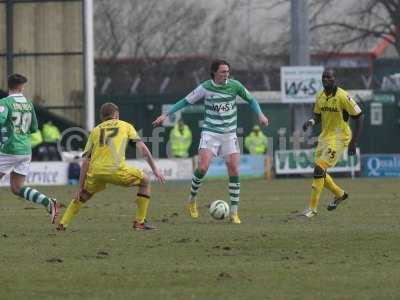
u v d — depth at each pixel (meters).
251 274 31.42
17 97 46.09
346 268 32.50
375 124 120.06
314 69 102.25
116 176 42.53
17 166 46.41
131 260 34.47
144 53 171.00
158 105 122.50
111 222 48.38
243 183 90.12
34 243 39.25
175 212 54.34
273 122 120.56
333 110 50.25
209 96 47.12
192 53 170.00
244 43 168.75
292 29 104.12
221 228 44.44
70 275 31.38
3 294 28.41
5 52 107.62
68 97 107.12
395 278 30.61
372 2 163.12
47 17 107.12
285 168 104.19
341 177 104.69
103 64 168.12
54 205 46.16
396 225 45.69
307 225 45.84
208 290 28.83
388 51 170.88
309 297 27.69
